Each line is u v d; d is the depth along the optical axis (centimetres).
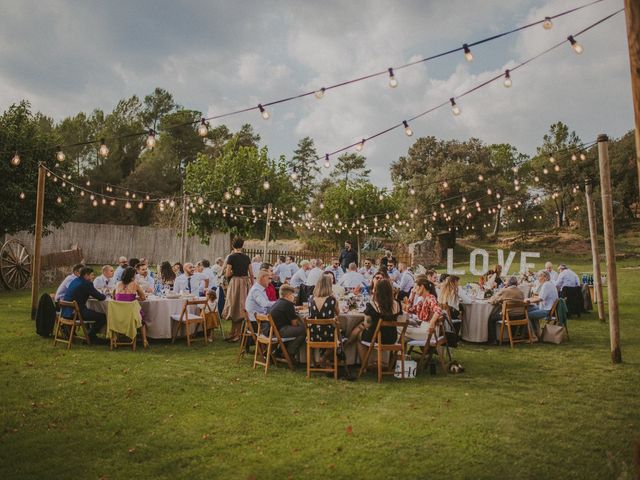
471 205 3459
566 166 3991
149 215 3841
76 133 3956
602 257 3164
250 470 367
